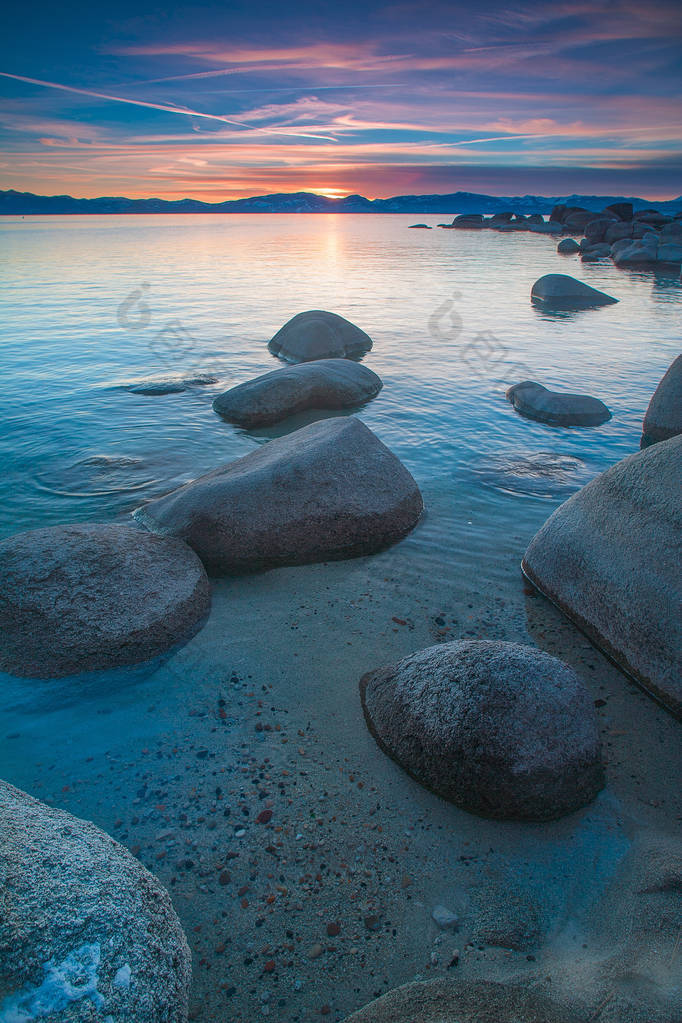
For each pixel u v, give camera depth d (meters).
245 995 2.47
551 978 2.36
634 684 4.26
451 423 9.30
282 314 17.11
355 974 2.54
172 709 3.99
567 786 3.26
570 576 4.94
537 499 6.96
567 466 7.83
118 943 1.90
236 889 2.89
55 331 14.91
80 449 8.20
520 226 63.38
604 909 2.74
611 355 13.01
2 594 4.41
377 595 5.25
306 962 2.59
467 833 3.18
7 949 1.77
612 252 34.81
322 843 3.12
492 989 2.27
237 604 5.11
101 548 4.74
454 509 6.73
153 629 4.46
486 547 5.99
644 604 4.24
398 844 3.12
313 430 6.71
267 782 3.46
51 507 6.64
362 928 2.72
